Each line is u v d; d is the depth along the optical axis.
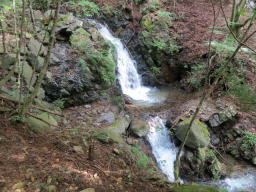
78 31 5.67
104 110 5.12
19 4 5.36
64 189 2.20
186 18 7.95
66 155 2.88
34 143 2.89
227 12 8.24
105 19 7.72
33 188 2.05
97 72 5.31
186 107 5.96
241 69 6.10
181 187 2.72
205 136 4.90
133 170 3.36
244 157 5.01
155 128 5.11
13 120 3.01
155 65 7.78
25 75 4.28
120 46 7.39
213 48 6.31
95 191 2.33
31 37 4.90
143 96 6.97
